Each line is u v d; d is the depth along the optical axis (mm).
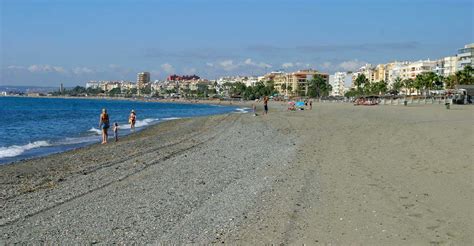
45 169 18172
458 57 159500
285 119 49438
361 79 186625
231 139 28578
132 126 40375
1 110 88812
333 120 45125
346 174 14633
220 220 9773
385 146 21547
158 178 14953
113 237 8680
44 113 78688
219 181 14195
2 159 22641
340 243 8172
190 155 20797
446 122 36656
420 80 143000
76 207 11117
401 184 12844
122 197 12156
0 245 8273
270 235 8695
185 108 121438
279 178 14367
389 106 85000
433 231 8703
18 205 11469
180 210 10656
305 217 9836
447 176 13805
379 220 9477
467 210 10094
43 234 8922
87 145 28406
